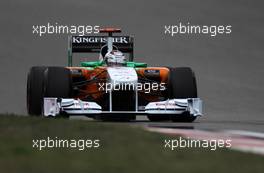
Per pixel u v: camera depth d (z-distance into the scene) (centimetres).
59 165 2652
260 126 4778
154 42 10462
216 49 10175
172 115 5288
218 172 2591
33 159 2775
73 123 3822
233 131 4222
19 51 9756
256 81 8281
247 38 10912
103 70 5197
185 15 12081
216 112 6519
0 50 9725
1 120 3922
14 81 8181
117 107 5075
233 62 9406
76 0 12756
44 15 11656
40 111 5209
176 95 5178
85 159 2803
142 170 2592
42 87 5100
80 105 4931
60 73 5012
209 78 8344
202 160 2841
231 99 7219
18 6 12150
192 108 5119
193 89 5216
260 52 10125
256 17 12231
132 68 5219
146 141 3291
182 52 9956
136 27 11250
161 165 2700
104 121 5378
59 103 4891
